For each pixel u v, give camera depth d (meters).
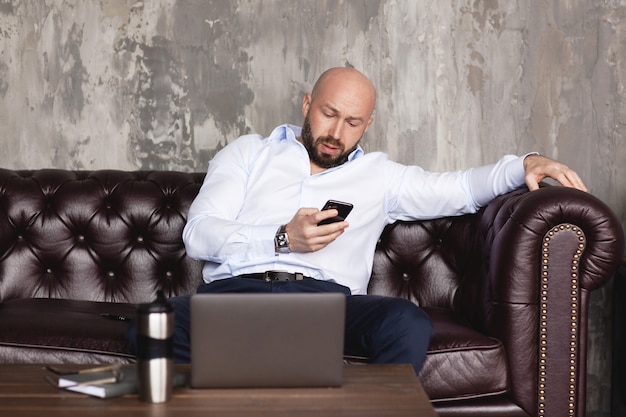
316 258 2.51
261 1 3.20
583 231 2.29
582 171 3.21
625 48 3.17
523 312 2.29
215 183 2.63
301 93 3.22
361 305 2.22
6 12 3.20
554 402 2.30
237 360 1.49
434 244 2.85
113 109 3.22
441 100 3.22
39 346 2.21
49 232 2.82
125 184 2.88
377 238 2.70
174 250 2.85
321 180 2.64
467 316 2.62
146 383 1.40
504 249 2.32
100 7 3.20
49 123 3.22
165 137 3.23
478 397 2.29
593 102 3.20
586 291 2.31
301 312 1.50
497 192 2.63
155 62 3.21
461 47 3.21
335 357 1.51
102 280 2.84
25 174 2.91
